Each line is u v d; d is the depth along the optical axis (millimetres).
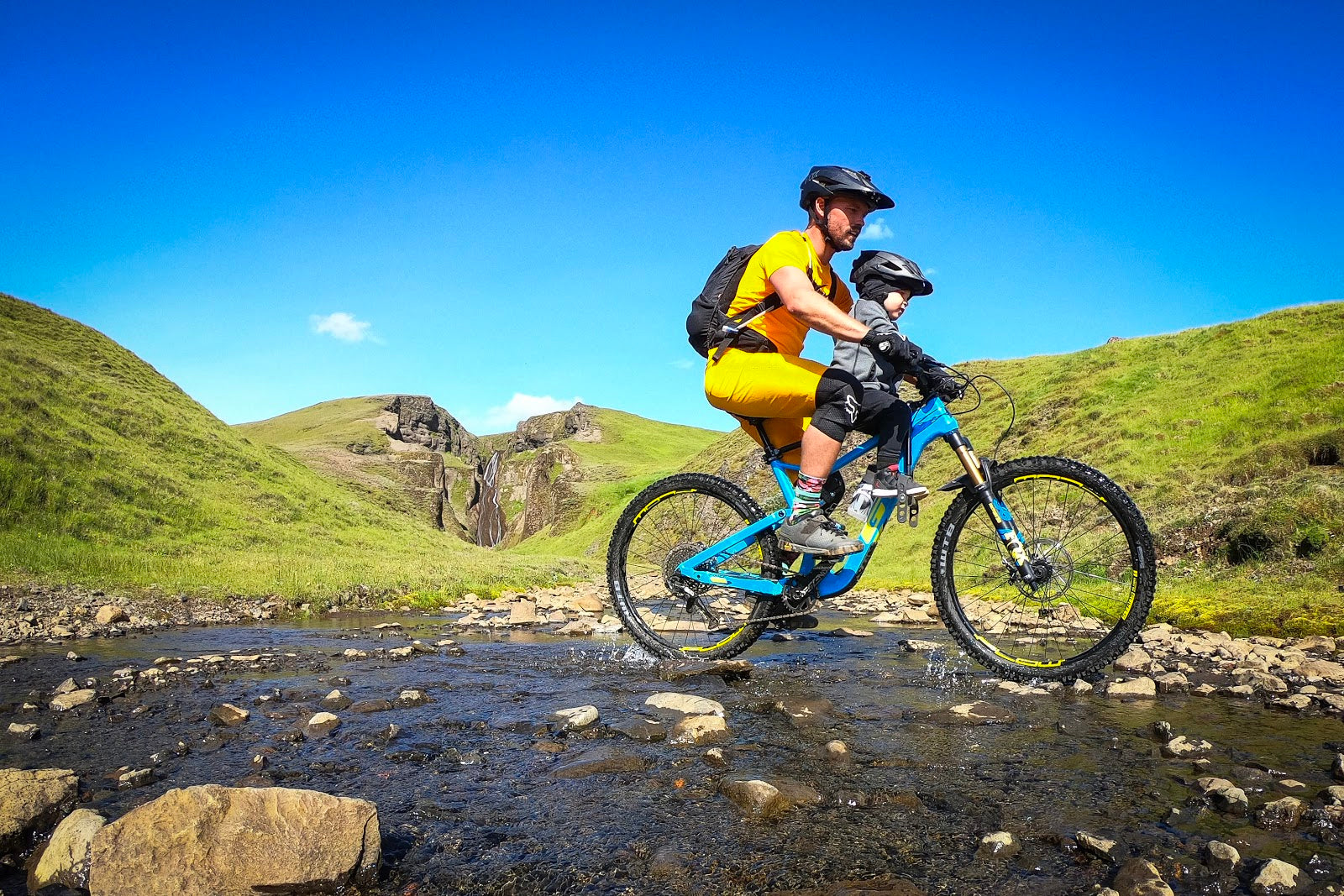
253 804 1777
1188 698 3682
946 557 4156
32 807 2043
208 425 34125
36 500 17984
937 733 2975
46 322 34062
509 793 2307
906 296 3928
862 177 3635
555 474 90875
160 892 1631
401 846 1936
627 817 2104
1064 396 28516
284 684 4070
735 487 4387
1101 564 5414
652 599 5109
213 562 14750
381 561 18516
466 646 5891
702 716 2984
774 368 3723
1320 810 2070
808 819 2088
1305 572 9195
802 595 4078
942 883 1709
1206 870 1770
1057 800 2219
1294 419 17719
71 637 6828
